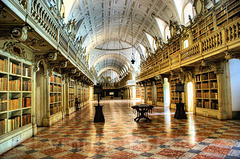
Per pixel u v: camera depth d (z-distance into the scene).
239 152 4.12
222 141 5.05
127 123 8.61
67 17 12.48
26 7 3.58
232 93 9.16
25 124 5.84
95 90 9.53
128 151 4.32
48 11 4.95
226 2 8.12
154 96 21.53
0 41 4.53
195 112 11.36
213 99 9.60
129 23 21.80
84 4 14.25
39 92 8.19
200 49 8.66
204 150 4.29
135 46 28.20
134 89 38.62
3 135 4.50
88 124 8.52
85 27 18.53
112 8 17.75
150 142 5.09
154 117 10.49
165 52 16.59
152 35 20.58
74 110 15.26
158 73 15.88
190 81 12.30
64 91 12.06
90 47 25.80
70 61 8.71
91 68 32.47
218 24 8.75
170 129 6.91
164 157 3.85
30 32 4.26
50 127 7.84
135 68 36.03
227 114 9.03
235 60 9.32
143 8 17.31
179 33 13.42
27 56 6.05
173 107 15.27
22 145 5.07
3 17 3.33
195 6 11.09
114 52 34.66
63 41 7.21
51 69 8.27
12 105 5.11
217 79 9.16
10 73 5.03
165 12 15.62
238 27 6.19
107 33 24.72
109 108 17.62
